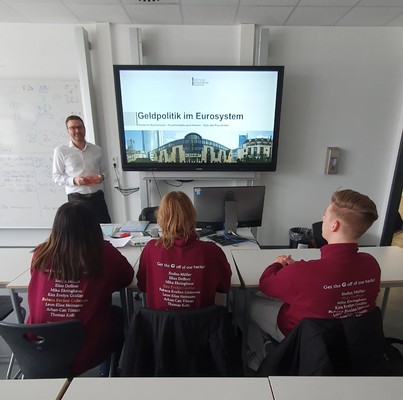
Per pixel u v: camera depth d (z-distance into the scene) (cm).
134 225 235
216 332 114
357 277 112
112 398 80
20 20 304
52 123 332
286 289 121
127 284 150
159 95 318
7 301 187
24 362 117
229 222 211
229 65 325
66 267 118
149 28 317
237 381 86
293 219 377
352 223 111
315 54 325
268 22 308
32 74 325
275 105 321
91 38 318
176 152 335
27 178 347
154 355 115
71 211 120
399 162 349
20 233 372
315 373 98
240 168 338
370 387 84
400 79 332
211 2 263
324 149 354
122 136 328
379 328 108
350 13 283
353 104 340
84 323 125
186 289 127
